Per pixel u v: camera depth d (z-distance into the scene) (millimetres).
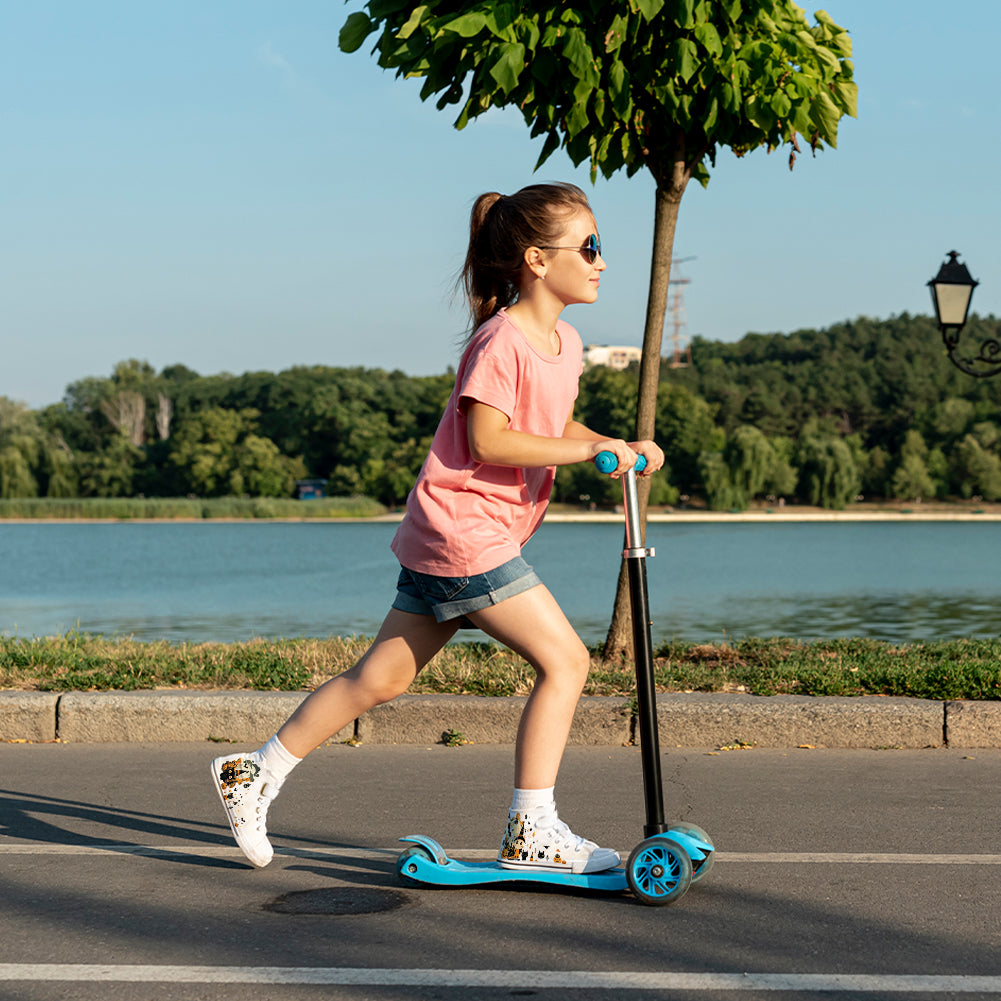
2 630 18031
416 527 3227
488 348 3168
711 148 7227
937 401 143125
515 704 5629
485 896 3318
